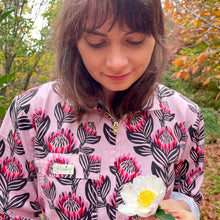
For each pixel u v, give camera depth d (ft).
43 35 9.15
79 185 1.76
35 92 1.94
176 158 1.93
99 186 1.77
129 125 1.86
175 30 2.18
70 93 1.75
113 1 1.23
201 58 5.30
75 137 1.82
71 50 1.67
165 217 1.32
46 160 1.81
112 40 1.37
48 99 1.89
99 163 1.79
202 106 13.75
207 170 8.68
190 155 2.08
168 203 1.81
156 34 1.42
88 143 1.81
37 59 9.47
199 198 2.15
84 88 1.76
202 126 2.09
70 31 1.46
